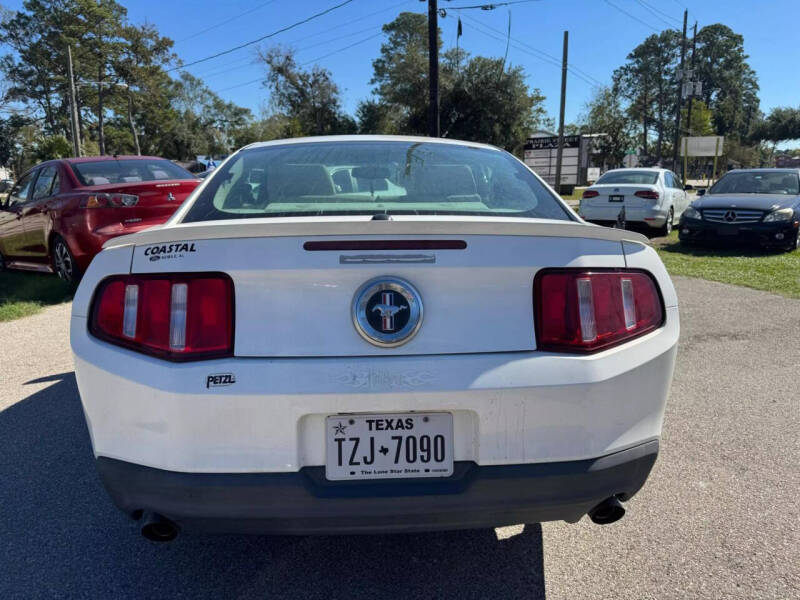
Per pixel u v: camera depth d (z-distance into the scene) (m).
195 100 80.88
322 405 1.81
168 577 2.32
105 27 60.75
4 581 2.28
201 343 1.85
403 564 2.40
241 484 1.81
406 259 1.85
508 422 1.85
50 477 3.06
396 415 1.85
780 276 8.23
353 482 1.85
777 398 4.07
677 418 3.76
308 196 2.48
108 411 1.92
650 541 2.52
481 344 1.87
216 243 1.89
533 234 1.93
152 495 1.85
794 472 3.08
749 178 11.45
